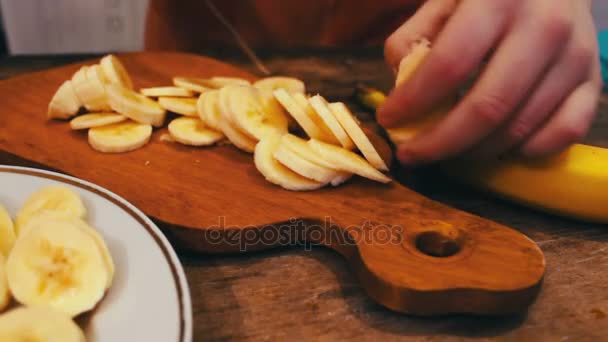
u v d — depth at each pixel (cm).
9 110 52
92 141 49
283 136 48
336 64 64
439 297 40
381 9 69
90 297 38
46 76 57
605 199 44
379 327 40
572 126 44
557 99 45
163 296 38
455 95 48
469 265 41
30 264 38
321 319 41
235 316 40
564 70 44
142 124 51
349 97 58
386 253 42
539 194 46
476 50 43
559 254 44
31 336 36
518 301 40
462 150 45
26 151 49
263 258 44
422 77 44
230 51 65
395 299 40
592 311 41
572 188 45
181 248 44
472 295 40
